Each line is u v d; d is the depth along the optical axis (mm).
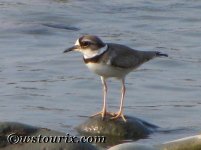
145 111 15688
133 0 26984
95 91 17172
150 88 17547
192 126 14719
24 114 15188
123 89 14344
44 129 12250
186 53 20828
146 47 21406
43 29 23156
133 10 25781
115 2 26688
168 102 16438
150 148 11750
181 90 17422
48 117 15039
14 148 11930
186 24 24297
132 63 14109
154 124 14789
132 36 22688
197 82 18125
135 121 14250
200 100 16641
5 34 22516
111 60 13836
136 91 17250
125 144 11734
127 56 14055
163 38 22531
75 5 26203
